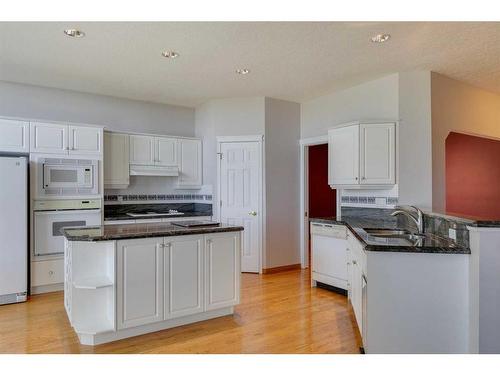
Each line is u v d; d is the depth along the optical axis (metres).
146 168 5.21
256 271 5.25
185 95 5.19
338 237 4.15
